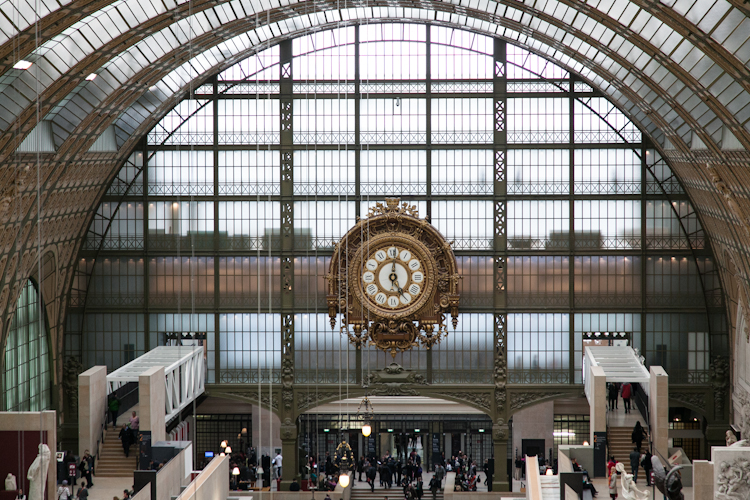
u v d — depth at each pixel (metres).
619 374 39.88
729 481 31.05
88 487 37.66
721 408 43.62
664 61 30.81
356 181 43.97
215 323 44.78
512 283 44.12
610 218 43.81
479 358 44.31
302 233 44.38
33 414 33.81
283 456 44.22
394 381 44.19
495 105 43.62
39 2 25.17
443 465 46.88
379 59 43.81
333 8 39.16
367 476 45.12
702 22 26.19
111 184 44.38
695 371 43.81
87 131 35.91
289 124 43.97
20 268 36.50
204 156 44.38
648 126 41.50
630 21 30.19
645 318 43.91
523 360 44.19
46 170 34.72
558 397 43.78
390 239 43.22
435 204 44.09
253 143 44.19
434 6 39.19
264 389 44.47
